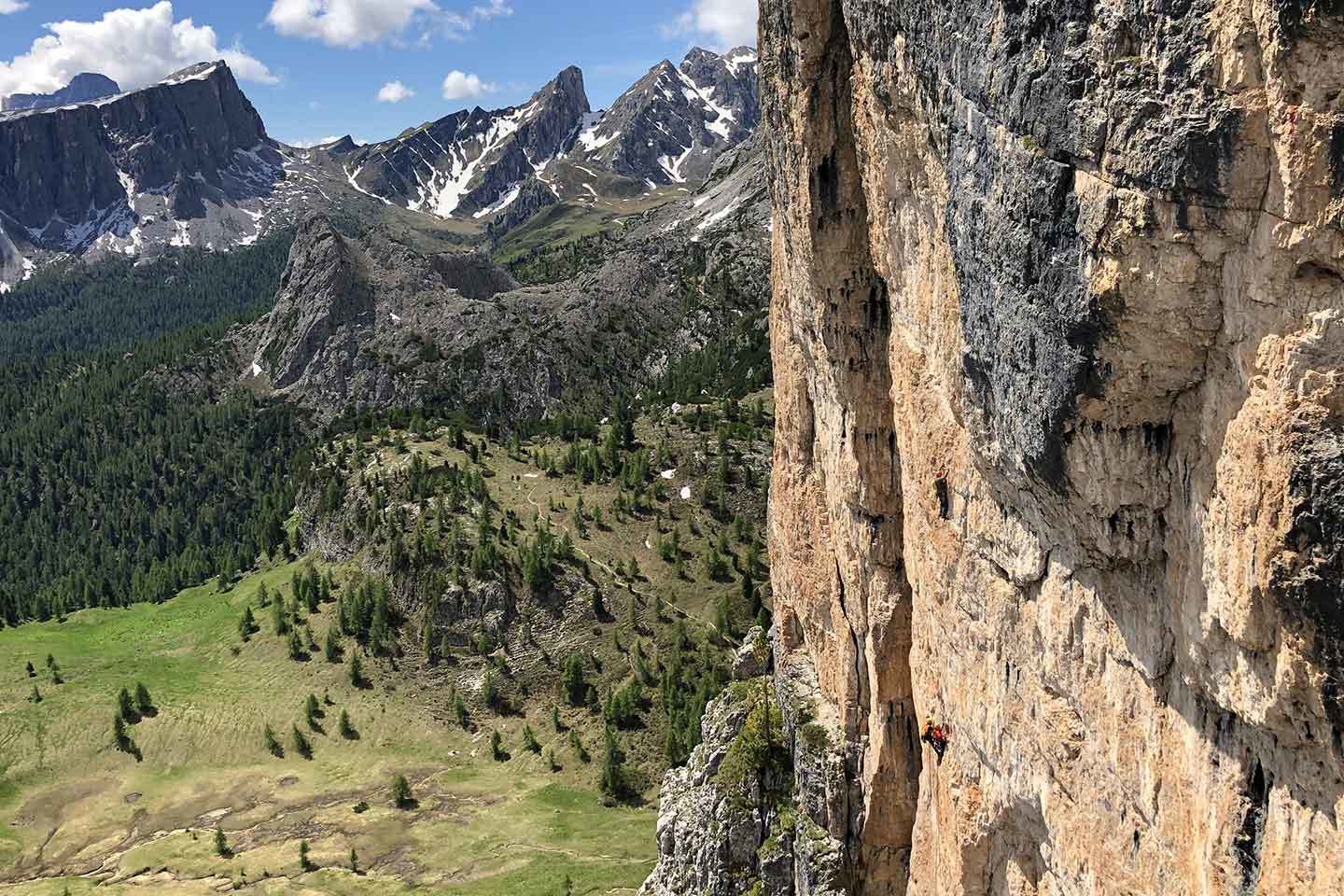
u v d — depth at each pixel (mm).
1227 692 16062
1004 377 19750
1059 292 17094
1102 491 18109
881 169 27578
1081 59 15562
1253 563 14758
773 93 36281
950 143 20797
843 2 27141
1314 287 13633
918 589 30469
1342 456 13133
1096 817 20828
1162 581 18000
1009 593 23469
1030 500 21062
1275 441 14188
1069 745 21531
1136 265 15539
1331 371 13516
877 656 37812
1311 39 12508
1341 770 14109
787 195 37344
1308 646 13922
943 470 26562
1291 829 15211
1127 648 19125
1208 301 15336
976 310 20516
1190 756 17641
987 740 25594
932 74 21422
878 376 34938
